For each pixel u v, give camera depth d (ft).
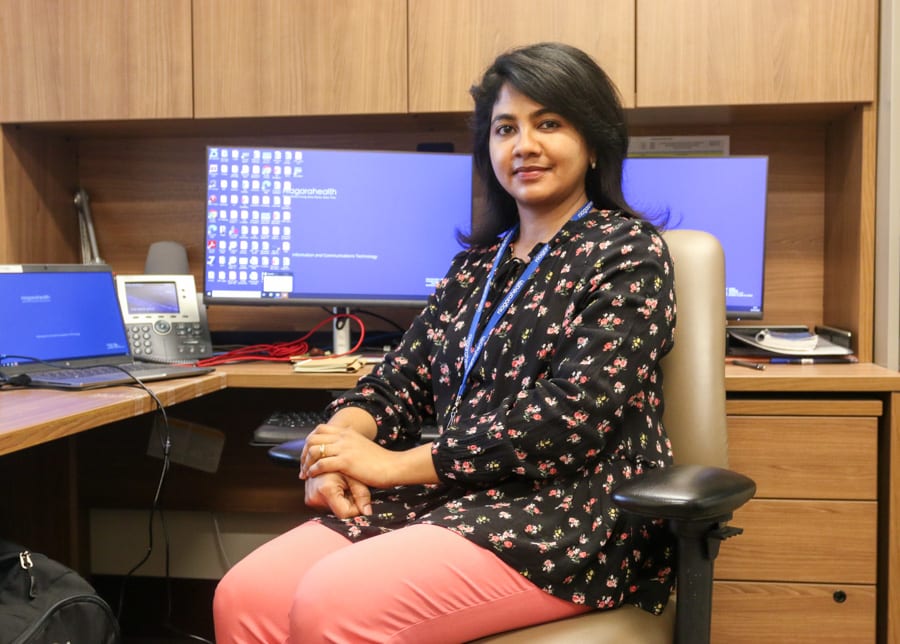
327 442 3.77
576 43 5.99
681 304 3.98
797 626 5.11
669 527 3.22
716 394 3.89
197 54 6.33
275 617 3.33
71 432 3.68
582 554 3.28
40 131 6.92
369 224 6.33
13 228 6.63
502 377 3.74
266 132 7.02
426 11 6.12
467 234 5.77
